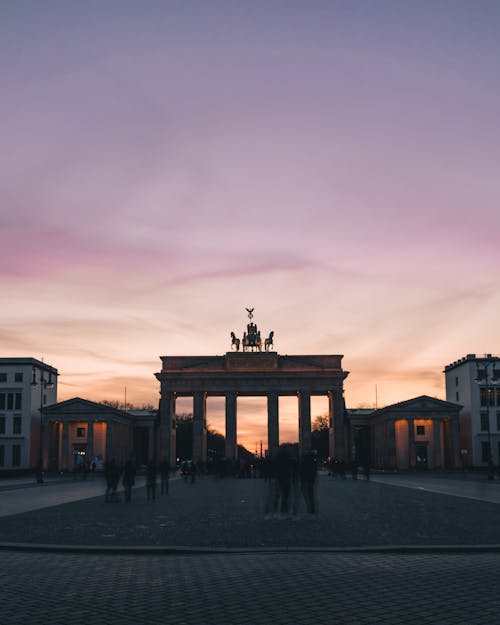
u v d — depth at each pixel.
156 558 17.69
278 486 30.20
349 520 27.25
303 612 11.50
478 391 127.94
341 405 135.38
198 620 11.12
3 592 13.34
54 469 132.00
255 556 17.67
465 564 16.08
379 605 11.89
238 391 135.75
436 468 129.50
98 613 11.62
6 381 130.25
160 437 134.50
